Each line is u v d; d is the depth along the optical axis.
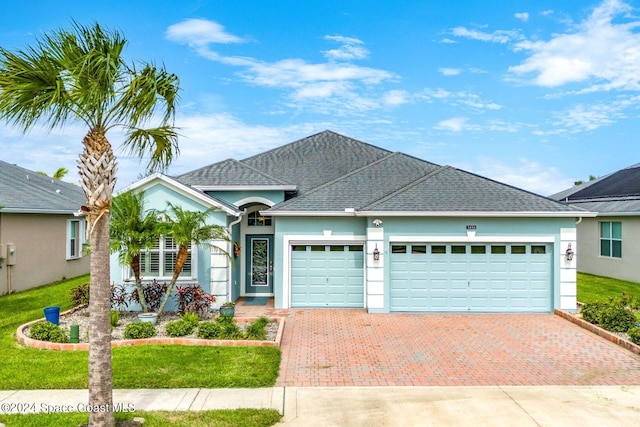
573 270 16.42
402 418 8.00
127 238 14.27
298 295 17.47
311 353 11.78
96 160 6.71
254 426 7.54
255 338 12.30
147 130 7.78
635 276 22.53
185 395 8.83
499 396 9.02
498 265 16.67
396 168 20.69
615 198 25.73
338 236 17.28
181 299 15.19
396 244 16.78
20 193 22.00
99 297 6.76
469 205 16.62
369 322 15.19
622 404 8.62
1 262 18.64
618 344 12.59
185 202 16.48
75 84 6.78
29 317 15.00
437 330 14.16
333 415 8.09
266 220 20.09
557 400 8.82
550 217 16.41
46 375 9.52
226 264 16.64
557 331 14.05
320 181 21.31
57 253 23.19
